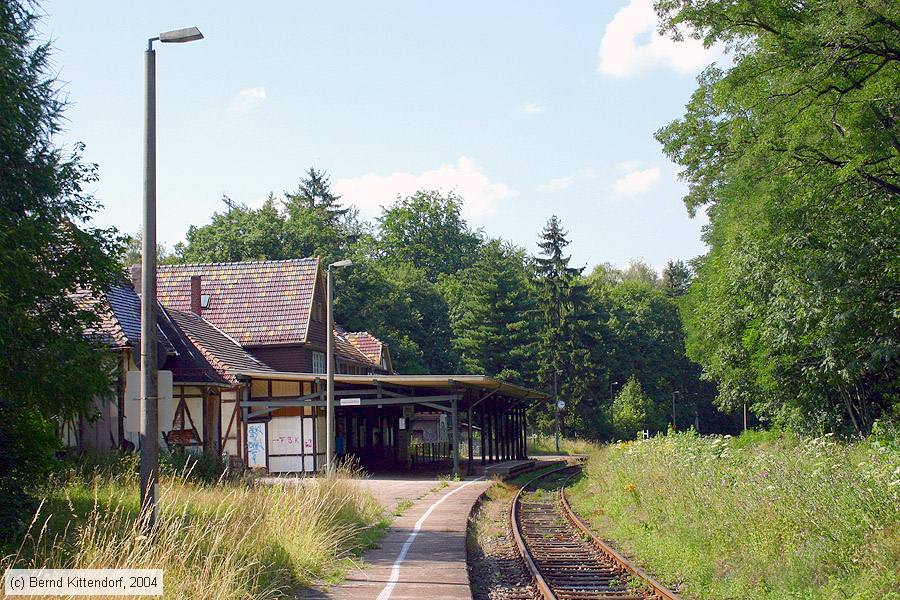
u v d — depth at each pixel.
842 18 20.56
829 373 27.09
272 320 43.25
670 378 96.94
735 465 17.53
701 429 97.38
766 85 23.16
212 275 46.59
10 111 12.51
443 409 35.44
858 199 24.72
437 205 109.00
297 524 13.54
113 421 25.64
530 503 28.16
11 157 12.96
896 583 9.35
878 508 10.79
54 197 13.45
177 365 30.23
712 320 39.44
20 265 11.75
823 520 11.36
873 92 21.66
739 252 30.80
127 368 27.11
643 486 20.59
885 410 29.73
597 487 28.30
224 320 43.62
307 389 38.09
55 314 13.00
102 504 14.34
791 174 24.70
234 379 33.41
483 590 12.77
